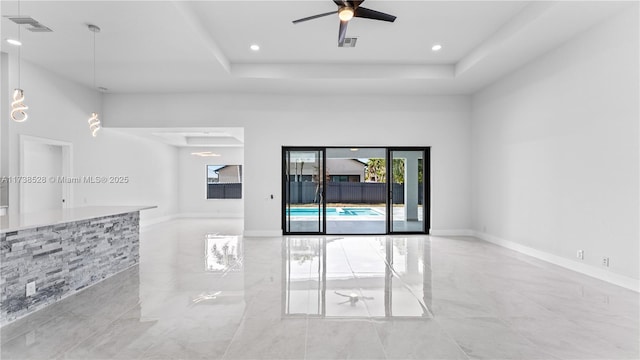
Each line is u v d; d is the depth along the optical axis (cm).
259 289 359
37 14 379
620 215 369
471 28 464
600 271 395
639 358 221
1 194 480
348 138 709
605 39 385
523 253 539
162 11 374
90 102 659
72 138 611
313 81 619
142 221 884
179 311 298
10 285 277
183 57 509
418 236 703
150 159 925
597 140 397
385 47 532
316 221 719
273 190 704
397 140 712
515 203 562
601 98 391
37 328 263
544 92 490
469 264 469
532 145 518
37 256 303
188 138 1050
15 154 494
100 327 265
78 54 495
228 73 581
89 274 371
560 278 400
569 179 442
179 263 475
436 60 589
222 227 855
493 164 630
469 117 715
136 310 300
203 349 232
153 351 229
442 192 718
